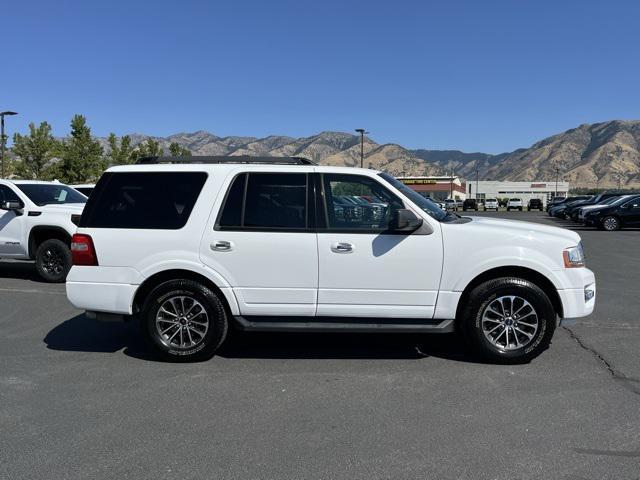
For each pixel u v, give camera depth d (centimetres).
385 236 526
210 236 534
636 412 428
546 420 414
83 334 663
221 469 345
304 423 412
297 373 524
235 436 391
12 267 1236
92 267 545
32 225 1012
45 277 1021
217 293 544
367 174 543
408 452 366
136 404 449
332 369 535
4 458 360
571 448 370
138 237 540
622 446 373
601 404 444
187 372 527
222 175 546
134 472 342
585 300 533
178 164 568
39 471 344
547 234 536
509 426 404
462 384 491
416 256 524
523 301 531
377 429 401
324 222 532
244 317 545
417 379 504
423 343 623
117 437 390
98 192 557
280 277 532
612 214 2473
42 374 521
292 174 543
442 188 10075
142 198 551
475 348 539
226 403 451
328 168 547
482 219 605
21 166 3447
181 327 550
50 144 3553
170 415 428
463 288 527
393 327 532
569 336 641
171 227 540
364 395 467
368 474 338
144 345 617
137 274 540
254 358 570
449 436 389
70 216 1011
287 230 532
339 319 540
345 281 529
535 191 11856
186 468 347
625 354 574
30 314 766
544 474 337
